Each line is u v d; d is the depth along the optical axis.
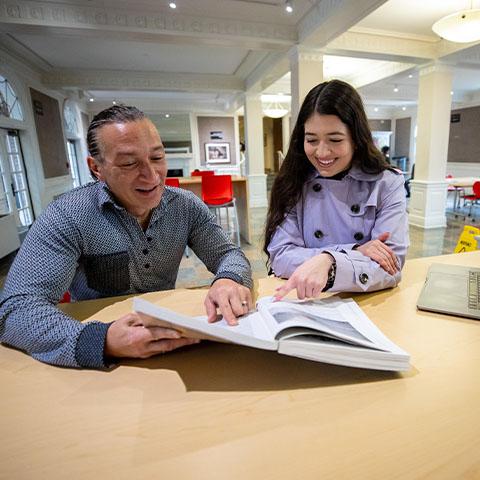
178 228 1.05
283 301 0.78
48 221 0.85
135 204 0.88
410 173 9.95
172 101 9.14
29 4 3.19
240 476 0.38
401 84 7.48
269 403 0.51
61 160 6.79
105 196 0.88
